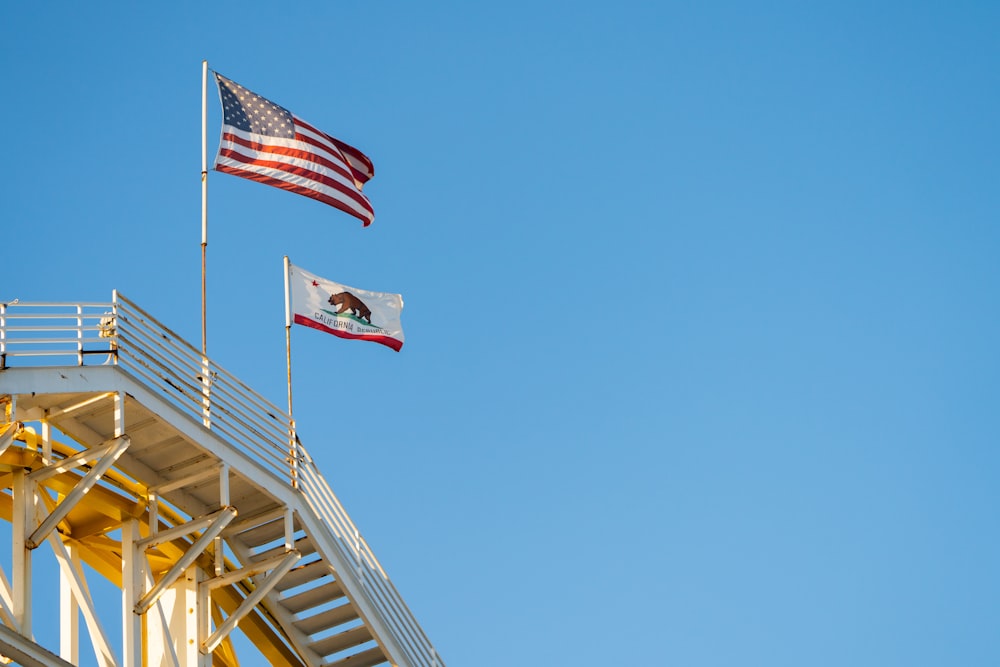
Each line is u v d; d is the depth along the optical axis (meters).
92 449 43.62
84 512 47.09
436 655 54.62
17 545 42.84
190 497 48.22
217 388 47.56
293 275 54.53
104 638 43.34
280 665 51.84
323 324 54.53
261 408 49.00
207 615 47.66
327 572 49.91
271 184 54.72
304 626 51.47
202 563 48.59
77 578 43.94
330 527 50.25
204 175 53.03
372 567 52.28
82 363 43.75
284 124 55.66
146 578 46.22
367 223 56.56
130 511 46.88
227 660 50.22
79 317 44.28
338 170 56.19
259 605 50.75
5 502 46.69
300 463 49.72
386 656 51.66
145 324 45.78
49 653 40.50
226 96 54.94
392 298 56.72
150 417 45.03
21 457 44.16
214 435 46.53
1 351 42.31
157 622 45.97
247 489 48.22
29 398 42.94
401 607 53.28
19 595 42.09
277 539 49.91
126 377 44.19
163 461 46.88
